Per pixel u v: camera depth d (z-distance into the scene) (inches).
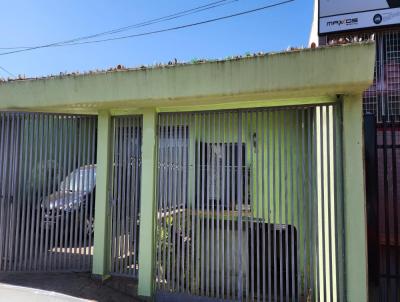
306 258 177.2
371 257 166.7
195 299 191.8
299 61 161.6
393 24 261.0
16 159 230.7
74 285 204.2
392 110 267.6
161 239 201.8
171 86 183.0
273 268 181.8
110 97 194.9
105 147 215.6
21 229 227.0
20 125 232.1
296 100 182.1
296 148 183.0
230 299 186.4
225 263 189.8
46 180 228.5
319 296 173.5
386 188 173.6
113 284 206.8
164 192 203.8
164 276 199.6
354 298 159.9
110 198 215.8
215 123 198.2
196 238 196.1
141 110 210.4
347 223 163.8
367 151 171.0
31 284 205.3
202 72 177.6
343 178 168.9
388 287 169.6
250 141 191.3
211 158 197.8
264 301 180.5
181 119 204.7
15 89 213.9
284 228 181.8
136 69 189.5
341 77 155.4
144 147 206.1
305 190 179.9
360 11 270.7
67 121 229.5
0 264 225.9
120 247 212.1
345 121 167.9
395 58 269.3
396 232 171.9
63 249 223.1
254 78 168.9
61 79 204.7
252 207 187.8
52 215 225.5
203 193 196.7
